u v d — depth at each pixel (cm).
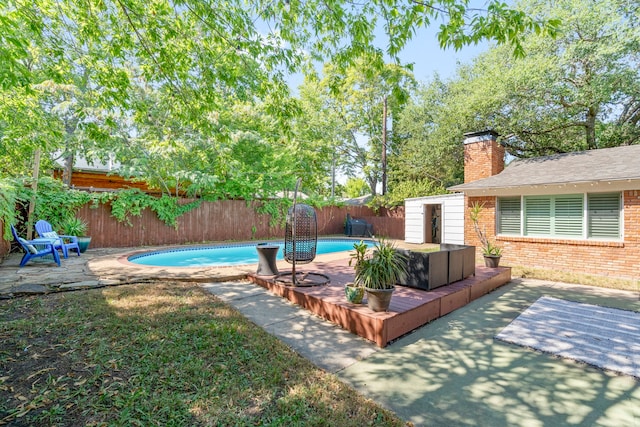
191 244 1246
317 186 2497
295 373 289
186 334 356
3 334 343
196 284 597
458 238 1221
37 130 748
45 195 972
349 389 266
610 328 415
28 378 262
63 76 602
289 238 557
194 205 1301
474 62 1750
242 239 1449
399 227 1669
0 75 443
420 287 505
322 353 339
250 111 1511
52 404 231
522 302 539
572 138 1543
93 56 532
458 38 388
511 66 1438
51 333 349
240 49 518
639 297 567
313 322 427
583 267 779
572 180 761
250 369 291
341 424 222
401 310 398
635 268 704
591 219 776
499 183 918
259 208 1501
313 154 2238
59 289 518
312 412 234
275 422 220
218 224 1377
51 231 862
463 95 1662
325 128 2320
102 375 270
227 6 486
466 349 353
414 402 255
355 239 1529
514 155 1758
